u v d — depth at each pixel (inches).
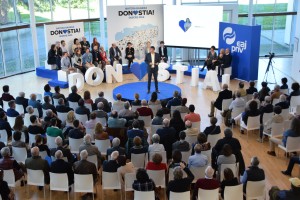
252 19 787.4
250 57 600.7
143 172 254.4
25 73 698.8
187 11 660.7
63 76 608.7
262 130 388.2
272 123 362.9
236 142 306.0
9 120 395.5
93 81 605.6
